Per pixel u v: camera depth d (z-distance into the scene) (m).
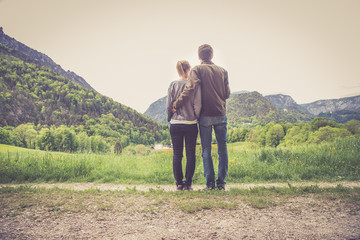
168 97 3.80
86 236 1.92
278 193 3.15
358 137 9.02
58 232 2.00
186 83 3.80
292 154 7.13
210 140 3.76
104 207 2.62
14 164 6.09
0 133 110.44
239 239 1.85
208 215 2.38
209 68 3.69
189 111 3.63
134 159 7.78
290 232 1.95
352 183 4.76
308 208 2.51
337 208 2.45
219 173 3.78
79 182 5.42
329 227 2.02
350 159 6.31
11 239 1.85
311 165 6.22
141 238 1.88
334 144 8.59
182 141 3.74
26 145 116.88
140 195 3.19
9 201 2.81
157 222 2.22
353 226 2.00
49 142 111.19
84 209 2.57
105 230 2.05
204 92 3.64
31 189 3.46
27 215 2.38
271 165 6.38
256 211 2.47
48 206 2.66
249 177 5.44
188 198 2.99
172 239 1.86
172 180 5.32
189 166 3.71
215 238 1.87
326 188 3.28
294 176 5.39
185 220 2.27
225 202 2.75
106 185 5.02
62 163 6.34
